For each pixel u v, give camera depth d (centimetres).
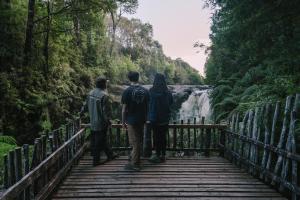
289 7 615
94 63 2434
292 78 724
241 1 641
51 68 1518
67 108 1514
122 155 865
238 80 1241
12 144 962
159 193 547
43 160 491
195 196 533
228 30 722
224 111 1163
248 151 684
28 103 1222
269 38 683
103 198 525
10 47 1291
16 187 348
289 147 507
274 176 554
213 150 863
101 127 722
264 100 741
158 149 770
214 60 1539
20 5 1377
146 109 688
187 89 2572
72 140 710
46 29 1438
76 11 1390
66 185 592
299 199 481
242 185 593
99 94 716
